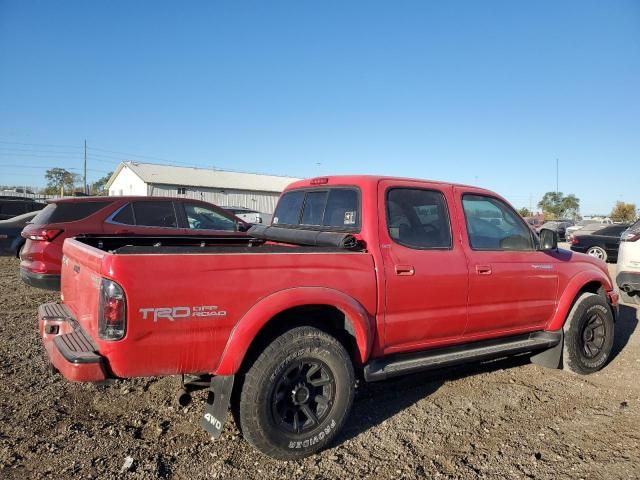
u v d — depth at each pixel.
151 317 2.97
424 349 4.20
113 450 3.44
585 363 5.20
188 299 3.06
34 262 7.25
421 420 4.07
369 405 4.37
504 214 4.89
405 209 4.17
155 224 8.05
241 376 3.36
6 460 3.25
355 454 3.51
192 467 3.27
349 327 3.70
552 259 5.07
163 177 47.06
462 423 4.04
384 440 3.72
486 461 3.45
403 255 4.00
